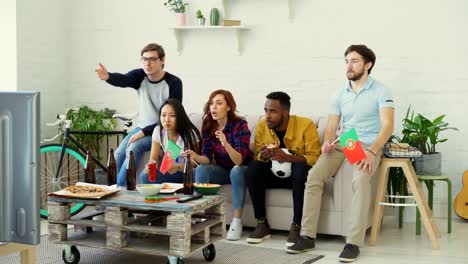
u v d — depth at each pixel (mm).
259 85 4969
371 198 3846
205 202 3172
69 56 5480
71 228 3852
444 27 4520
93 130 5012
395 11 4598
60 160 4691
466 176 4461
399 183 4242
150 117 4328
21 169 1247
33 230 1253
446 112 4559
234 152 3893
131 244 3184
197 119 4477
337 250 3701
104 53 5398
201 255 3557
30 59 5020
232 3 4996
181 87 4340
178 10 5062
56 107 5340
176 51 5203
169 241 3230
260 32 4934
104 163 5305
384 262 3422
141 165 4227
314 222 3668
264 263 3369
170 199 3164
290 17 4836
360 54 3779
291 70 4871
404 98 4625
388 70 4641
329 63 4766
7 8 4859
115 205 3104
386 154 3916
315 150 3912
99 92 5434
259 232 3875
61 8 5379
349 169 3711
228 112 4008
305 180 3732
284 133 3959
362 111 3822
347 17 4703
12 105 1241
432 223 3908
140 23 5289
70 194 3215
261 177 3871
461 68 4512
